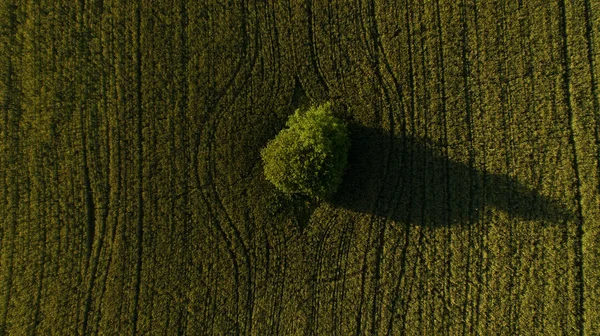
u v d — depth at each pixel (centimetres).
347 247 1366
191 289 1409
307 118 1245
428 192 1334
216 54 1422
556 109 1288
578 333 1255
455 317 1316
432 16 1342
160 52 1440
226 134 1416
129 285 1427
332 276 1366
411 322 1332
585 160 1268
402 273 1346
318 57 1386
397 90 1351
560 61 1288
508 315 1295
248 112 1409
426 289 1333
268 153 1273
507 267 1298
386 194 1350
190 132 1428
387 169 1354
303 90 1391
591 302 1252
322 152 1204
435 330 1320
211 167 1422
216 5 1421
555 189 1284
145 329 1414
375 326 1345
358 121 1364
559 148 1284
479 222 1314
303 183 1229
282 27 1398
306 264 1375
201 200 1420
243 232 1402
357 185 1362
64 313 1440
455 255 1322
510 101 1309
